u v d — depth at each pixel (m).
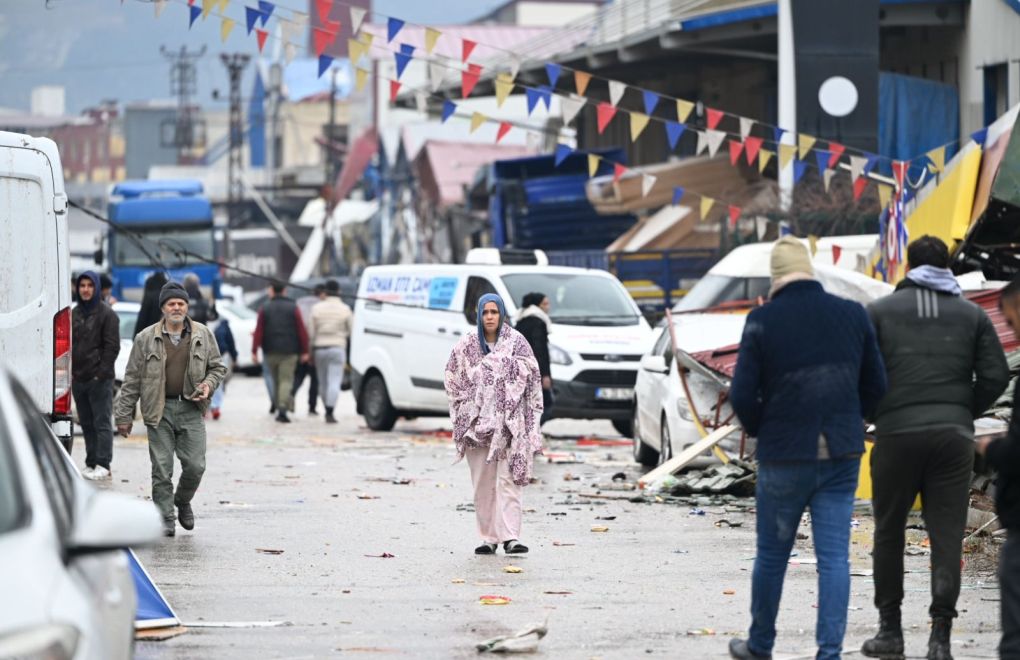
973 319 21.20
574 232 105.62
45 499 13.56
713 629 23.14
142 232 118.19
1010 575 17.59
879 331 21.19
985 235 43.91
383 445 55.19
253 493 40.41
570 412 55.50
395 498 39.53
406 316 60.75
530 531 33.78
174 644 21.88
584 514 36.62
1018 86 75.12
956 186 41.81
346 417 70.50
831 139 70.38
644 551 30.91
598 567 28.94
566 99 45.47
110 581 14.58
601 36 103.94
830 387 19.48
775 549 19.86
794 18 70.00
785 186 77.31
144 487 41.34
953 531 20.94
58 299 33.72
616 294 59.03
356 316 63.12
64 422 34.00
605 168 103.50
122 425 32.50
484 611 24.58
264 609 24.61
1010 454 17.58
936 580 20.86
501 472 30.44
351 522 34.94
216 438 57.88
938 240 21.59
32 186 33.50
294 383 67.94
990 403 21.39
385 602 25.30
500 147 154.62
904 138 82.06
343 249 192.62
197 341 32.62
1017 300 19.48
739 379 19.69
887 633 21.31
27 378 33.47
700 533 33.44
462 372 30.69
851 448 19.55
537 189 105.00
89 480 42.66
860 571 28.30
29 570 12.51
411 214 154.25
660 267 88.31
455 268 59.62
